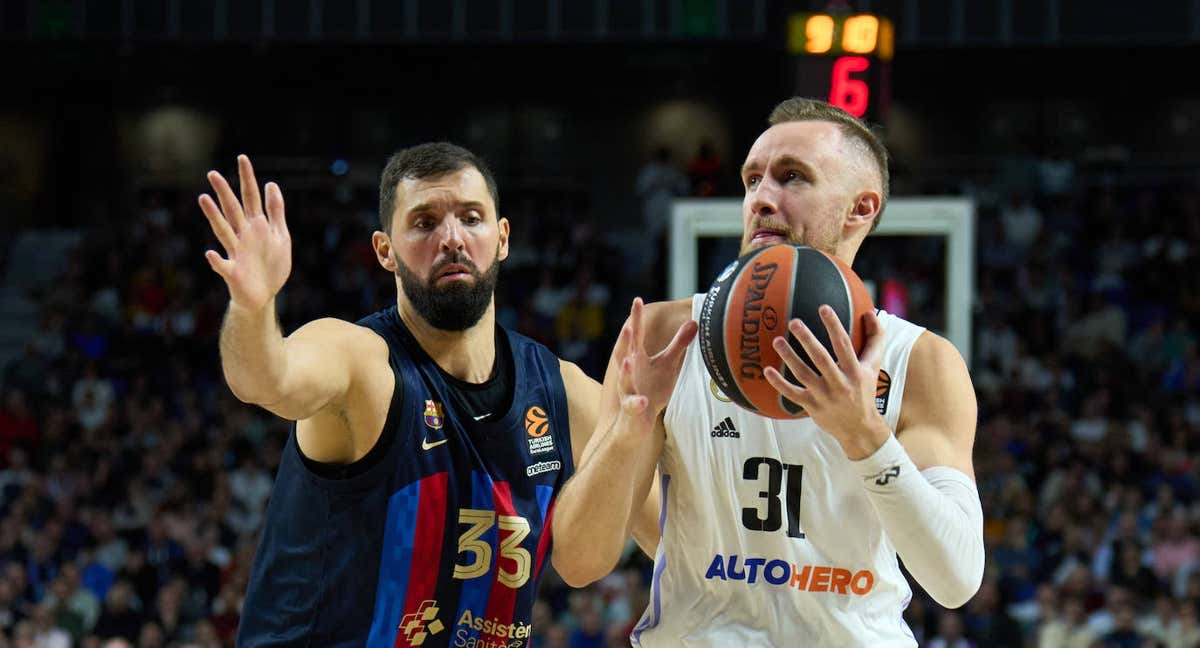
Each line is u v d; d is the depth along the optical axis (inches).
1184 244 798.5
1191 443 595.2
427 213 149.2
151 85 1010.7
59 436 677.9
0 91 1018.1
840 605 135.3
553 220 898.7
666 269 789.2
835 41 299.0
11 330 867.4
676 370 128.0
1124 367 668.1
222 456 614.5
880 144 141.2
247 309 123.2
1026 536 512.4
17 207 1027.3
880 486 115.8
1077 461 560.7
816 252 120.4
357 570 144.2
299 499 146.1
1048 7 920.9
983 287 727.7
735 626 137.2
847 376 111.2
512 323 767.1
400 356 149.5
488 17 944.9
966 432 133.1
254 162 988.6
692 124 1016.9
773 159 135.5
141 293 805.9
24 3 936.3
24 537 564.4
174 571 529.7
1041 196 859.4
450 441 149.2
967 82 971.3
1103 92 978.1
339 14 944.9
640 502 142.7
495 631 151.3
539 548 154.5
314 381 133.9
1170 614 455.8
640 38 936.9
